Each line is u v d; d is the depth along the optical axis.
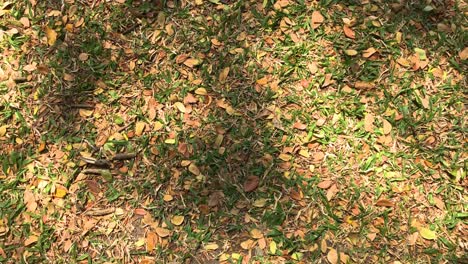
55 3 1.94
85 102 1.77
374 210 1.56
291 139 1.68
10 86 1.80
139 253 1.54
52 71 1.82
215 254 1.53
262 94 1.75
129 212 1.60
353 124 1.69
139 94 1.78
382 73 1.76
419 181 1.60
